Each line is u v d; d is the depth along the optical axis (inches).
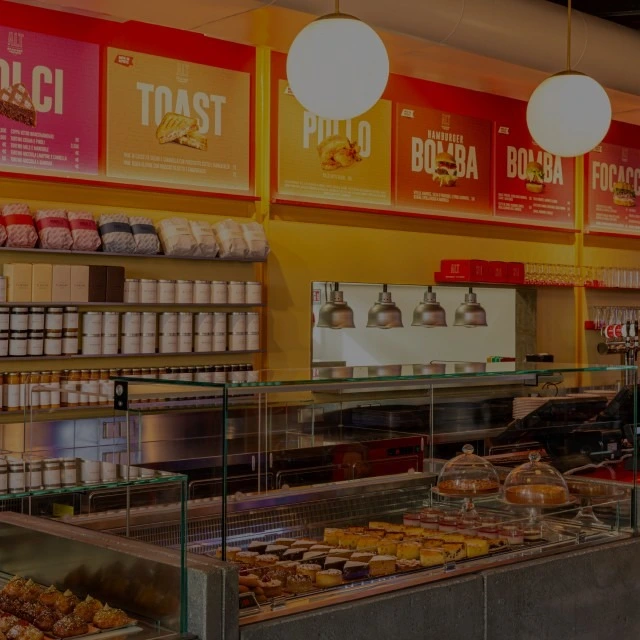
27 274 204.1
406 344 292.5
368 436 142.0
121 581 98.6
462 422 147.2
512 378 147.3
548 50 237.1
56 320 208.7
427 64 245.4
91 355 214.5
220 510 105.2
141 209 230.8
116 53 225.5
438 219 292.4
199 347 231.8
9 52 209.3
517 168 317.7
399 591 111.8
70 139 218.1
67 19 217.8
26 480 97.3
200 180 240.4
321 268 265.6
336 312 255.3
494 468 144.6
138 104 229.1
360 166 273.9
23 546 107.8
